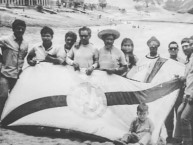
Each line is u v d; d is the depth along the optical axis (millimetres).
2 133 4062
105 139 4152
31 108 4230
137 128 4258
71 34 4410
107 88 4367
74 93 4297
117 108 4336
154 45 4648
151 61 4609
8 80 4297
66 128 4164
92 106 4281
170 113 4469
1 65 4281
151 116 4398
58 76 4332
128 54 4586
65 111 4227
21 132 4164
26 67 4371
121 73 4441
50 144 3848
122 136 4180
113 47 4453
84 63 4387
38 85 4297
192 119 4145
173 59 4637
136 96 4426
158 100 4457
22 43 4305
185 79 4438
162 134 4449
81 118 4215
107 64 4418
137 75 4566
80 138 4133
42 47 4379
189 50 4637
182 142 4309
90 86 4340
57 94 4273
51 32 4371
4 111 4246
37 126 4176
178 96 4516
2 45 4270
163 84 4520
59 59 4363
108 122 4254
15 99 4270
